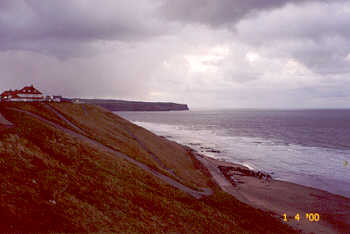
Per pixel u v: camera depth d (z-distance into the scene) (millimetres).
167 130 154375
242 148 90125
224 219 24141
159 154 50969
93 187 20656
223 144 99688
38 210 14375
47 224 13555
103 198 19453
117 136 51094
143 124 194625
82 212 16125
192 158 63094
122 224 16750
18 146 21875
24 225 12773
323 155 77250
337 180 51156
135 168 30609
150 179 28969
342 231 28203
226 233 21078
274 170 59281
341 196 40969
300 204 36656
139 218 18625
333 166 63156
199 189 33750
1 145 20594
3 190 14773
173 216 21141
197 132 144500
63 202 16297
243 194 38906
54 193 16906
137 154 42344
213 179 45344
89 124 51000
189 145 96750
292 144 99250
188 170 46969
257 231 23547
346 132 139875
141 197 22578
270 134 133375
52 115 46125
